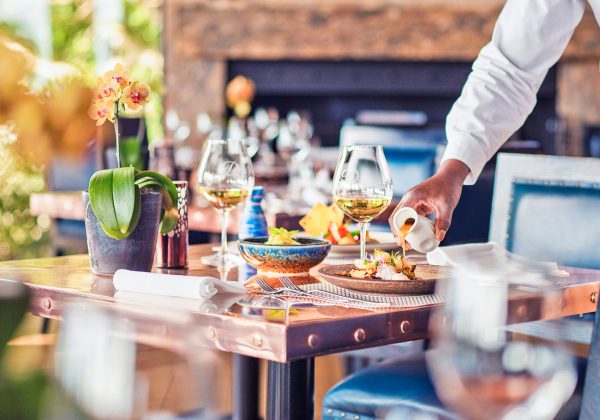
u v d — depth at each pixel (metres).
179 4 7.19
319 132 7.65
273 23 7.20
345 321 1.02
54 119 0.27
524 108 1.73
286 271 1.39
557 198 1.93
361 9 7.16
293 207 2.62
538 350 0.54
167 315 1.07
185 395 2.50
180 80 7.27
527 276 0.85
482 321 0.53
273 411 1.22
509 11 1.73
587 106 7.20
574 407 1.22
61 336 0.44
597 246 1.86
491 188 2.75
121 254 1.36
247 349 0.99
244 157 1.59
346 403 1.45
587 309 1.30
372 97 7.61
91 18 6.90
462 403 0.54
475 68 1.75
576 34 7.07
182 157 3.74
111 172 1.32
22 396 0.25
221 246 1.79
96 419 0.26
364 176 1.35
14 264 1.51
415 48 7.19
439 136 3.55
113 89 1.33
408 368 1.52
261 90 7.42
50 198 3.09
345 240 1.64
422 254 1.59
